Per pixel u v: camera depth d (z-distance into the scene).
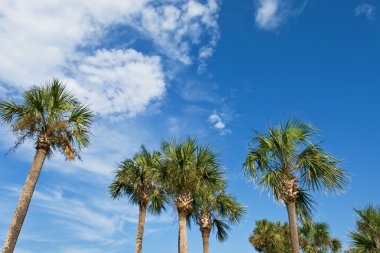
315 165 12.83
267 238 31.47
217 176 16.44
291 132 13.20
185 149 16.08
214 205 19.78
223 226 20.92
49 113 14.72
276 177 12.91
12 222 13.11
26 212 13.53
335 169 12.67
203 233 19.91
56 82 15.19
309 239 25.27
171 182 15.87
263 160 13.22
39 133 14.73
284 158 13.16
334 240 24.75
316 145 13.07
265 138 13.55
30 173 14.06
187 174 15.62
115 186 22.75
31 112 14.39
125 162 22.28
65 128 14.83
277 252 30.47
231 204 20.25
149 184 21.75
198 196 16.86
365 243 13.87
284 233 31.84
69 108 15.05
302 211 13.59
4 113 14.66
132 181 21.56
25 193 13.67
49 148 14.83
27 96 14.73
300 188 13.38
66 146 14.98
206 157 16.30
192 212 19.25
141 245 21.14
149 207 22.36
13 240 12.84
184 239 15.08
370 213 14.59
